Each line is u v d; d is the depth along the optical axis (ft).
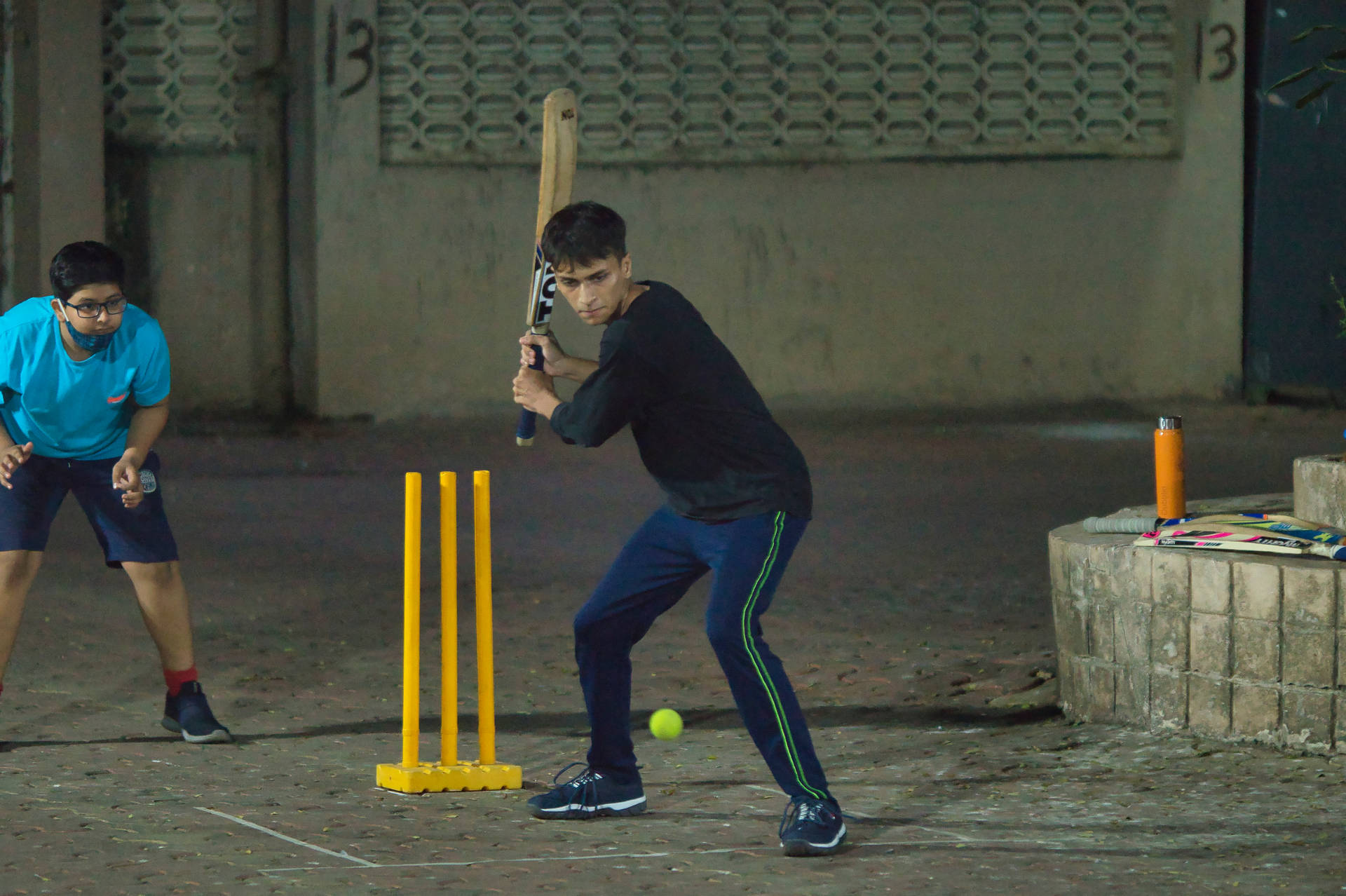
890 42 91.20
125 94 88.79
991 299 92.99
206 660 34.19
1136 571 26.20
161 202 89.61
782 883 18.81
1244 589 24.81
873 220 92.07
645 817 22.11
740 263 91.56
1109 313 93.45
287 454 77.41
